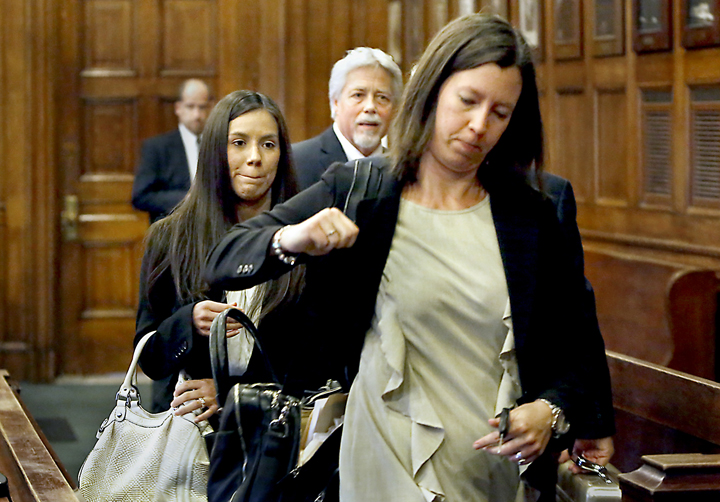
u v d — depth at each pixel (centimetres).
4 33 736
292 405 208
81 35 752
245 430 209
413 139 197
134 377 271
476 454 200
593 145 554
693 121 477
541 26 591
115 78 759
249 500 205
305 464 208
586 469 238
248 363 248
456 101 192
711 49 461
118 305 775
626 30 521
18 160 745
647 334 439
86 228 766
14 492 238
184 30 761
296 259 185
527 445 195
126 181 767
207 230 276
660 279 436
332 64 748
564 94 579
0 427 284
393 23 732
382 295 198
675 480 210
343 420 211
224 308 259
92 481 268
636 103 517
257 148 279
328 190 198
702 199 474
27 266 753
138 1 756
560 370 213
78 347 772
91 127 761
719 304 427
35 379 759
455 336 197
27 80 739
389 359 194
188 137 652
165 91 764
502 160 207
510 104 193
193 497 259
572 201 224
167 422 263
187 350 261
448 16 655
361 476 198
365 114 383
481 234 200
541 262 204
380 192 198
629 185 527
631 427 313
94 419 664
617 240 532
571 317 212
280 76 749
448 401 199
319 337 204
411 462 197
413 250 197
